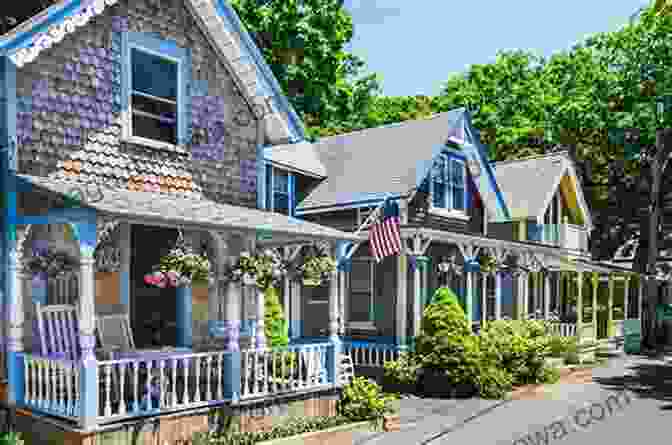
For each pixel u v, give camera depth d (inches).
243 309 513.7
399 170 712.4
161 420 348.5
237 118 514.3
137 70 442.0
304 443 399.2
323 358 456.1
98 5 394.3
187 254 380.2
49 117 383.2
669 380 725.9
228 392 389.7
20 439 343.0
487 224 927.0
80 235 322.3
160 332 457.4
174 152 458.9
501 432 463.5
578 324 879.7
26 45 357.1
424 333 609.0
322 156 846.5
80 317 320.5
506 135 1429.6
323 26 1178.0
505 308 943.7
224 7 475.8
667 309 1223.5
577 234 1068.5
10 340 358.3
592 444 440.8
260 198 529.3
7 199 362.0
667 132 1087.0
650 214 1121.4
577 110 1160.8
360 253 732.0
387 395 575.2
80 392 316.2
